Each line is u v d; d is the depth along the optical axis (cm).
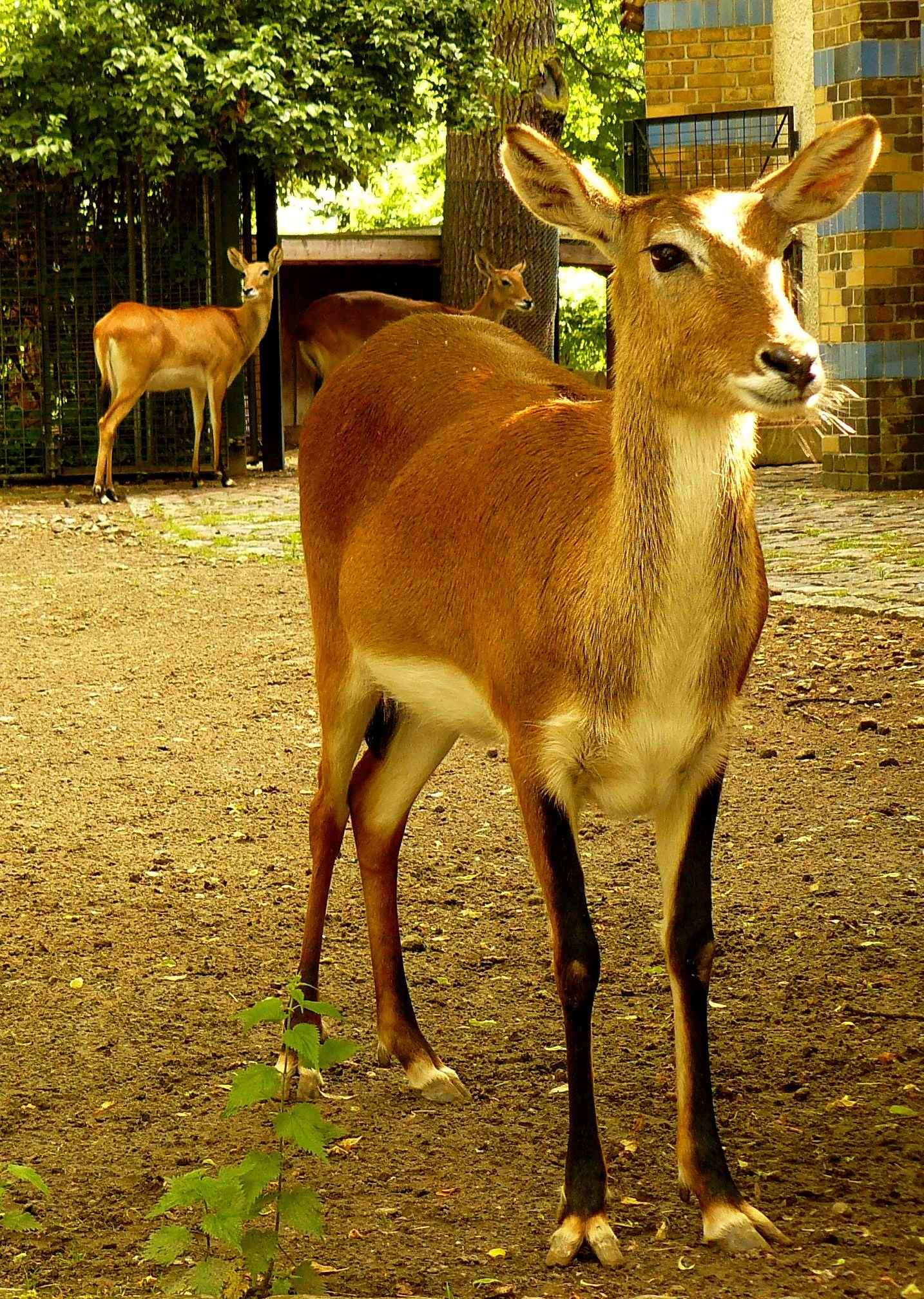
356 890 583
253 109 1748
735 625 346
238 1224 304
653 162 1730
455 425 420
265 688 872
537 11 2094
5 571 1249
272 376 1973
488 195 2106
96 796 699
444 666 403
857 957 498
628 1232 347
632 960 508
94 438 1892
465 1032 461
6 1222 322
